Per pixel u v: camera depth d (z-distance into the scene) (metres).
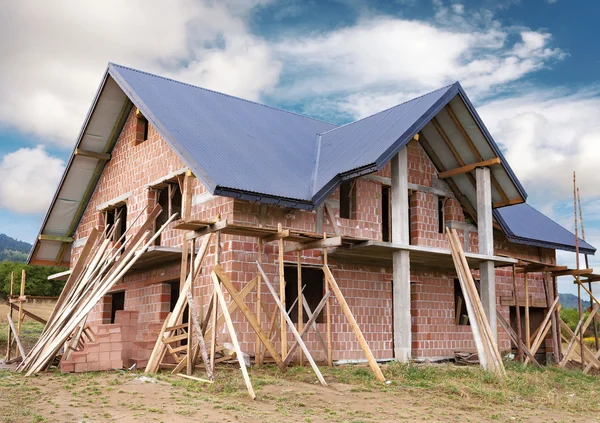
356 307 16.39
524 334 22.17
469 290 15.31
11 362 15.87
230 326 10.87
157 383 10.85
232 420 8.54
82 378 11.34
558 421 10.26
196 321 11.70
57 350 12.50
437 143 17.73
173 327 12.59
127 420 8.34
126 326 13.51
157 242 17.23
